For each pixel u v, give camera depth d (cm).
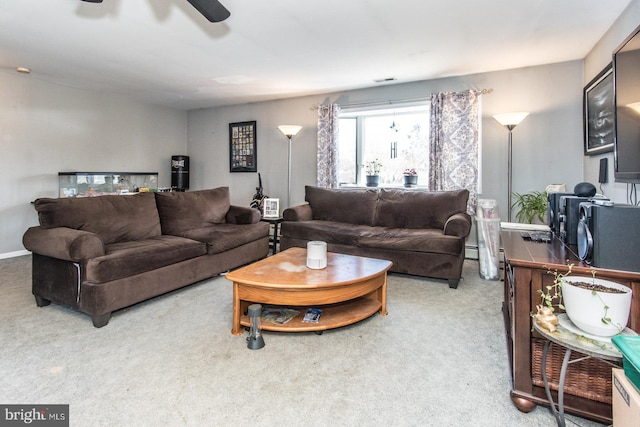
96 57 342
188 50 324
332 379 164
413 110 462
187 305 257
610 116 272
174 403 145
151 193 336
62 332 211
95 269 216
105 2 237
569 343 113
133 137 531
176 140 598
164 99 528
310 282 201
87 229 265
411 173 450
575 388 137
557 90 366
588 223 138
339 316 219
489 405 146
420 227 369
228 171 581
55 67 373
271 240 512
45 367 172
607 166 286
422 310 251
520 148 386
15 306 253
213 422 134
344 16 257
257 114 548
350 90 474
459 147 400
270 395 151
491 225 330
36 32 283
